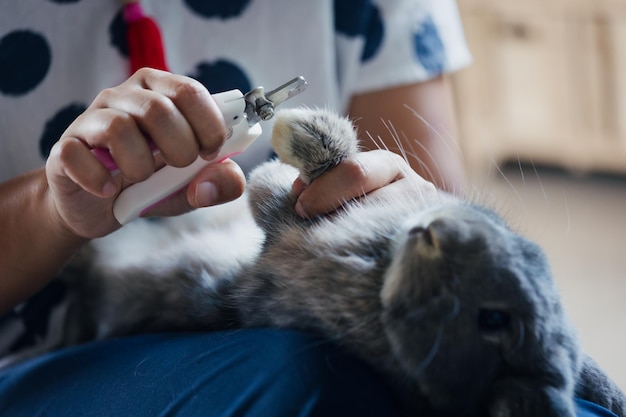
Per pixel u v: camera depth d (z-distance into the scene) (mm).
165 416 510
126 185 546
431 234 524
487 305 521
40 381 602
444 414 542
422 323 523
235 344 542
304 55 772
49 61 697
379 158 603
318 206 587
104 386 565
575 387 576
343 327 547
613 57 1761
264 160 763
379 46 805
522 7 1807
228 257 665
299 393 486
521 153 1939
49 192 609
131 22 695
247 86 761
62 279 725
